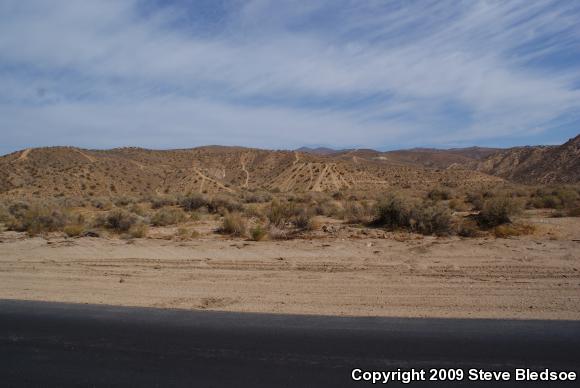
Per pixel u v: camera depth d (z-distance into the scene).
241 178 112.56
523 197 33.91
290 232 20.48
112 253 16.88
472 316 8.56
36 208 27.91
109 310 9.66
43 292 11.45
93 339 7.91
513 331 7.70
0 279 13.09
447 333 7.68
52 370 6.70
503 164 165.75
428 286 10.87
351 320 8.50
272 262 14.50
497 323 8.12
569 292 10.04
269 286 11.39
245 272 13.16
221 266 14.14
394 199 21.95
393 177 94.25
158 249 17.44
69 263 15.24
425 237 18.11
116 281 12.49
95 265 14.82
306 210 25.03
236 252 16.39
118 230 22.95
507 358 6.67
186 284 11.91
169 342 7.65
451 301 9.57
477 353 6.85
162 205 40.84
